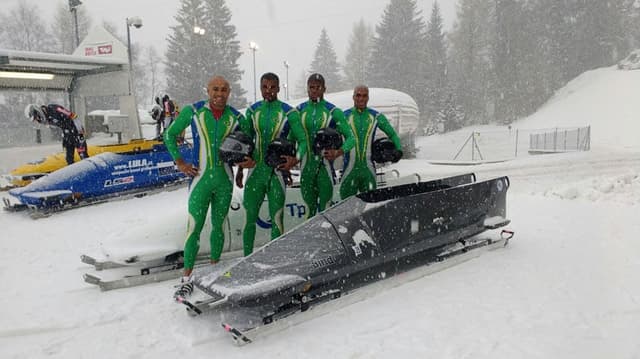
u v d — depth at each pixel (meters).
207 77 44.16
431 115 43.69
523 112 40.44
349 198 3.74
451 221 4.26
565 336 2.87
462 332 2.96
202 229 4.26
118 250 4.05
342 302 3.39
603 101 31.91
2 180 9.62
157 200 8.07
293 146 3.98
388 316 3.22
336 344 2.85
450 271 4.11
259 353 2.77
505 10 41.97
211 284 3.08
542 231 5.40
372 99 13.60
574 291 3.58
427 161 16.88
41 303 3.62
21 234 5.96
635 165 14.27
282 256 3.29
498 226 4.64
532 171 13.35
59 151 11.34
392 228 3.79
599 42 43.12
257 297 2.89
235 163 3.82
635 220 5.72
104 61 10.99
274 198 4.12
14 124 36.22
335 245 3.44
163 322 3.24
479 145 27.08
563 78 42.56
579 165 14.40
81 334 3.08
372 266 3.61
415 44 48.75
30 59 9.65
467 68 45.66
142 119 19.06
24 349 2.88
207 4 45.22
